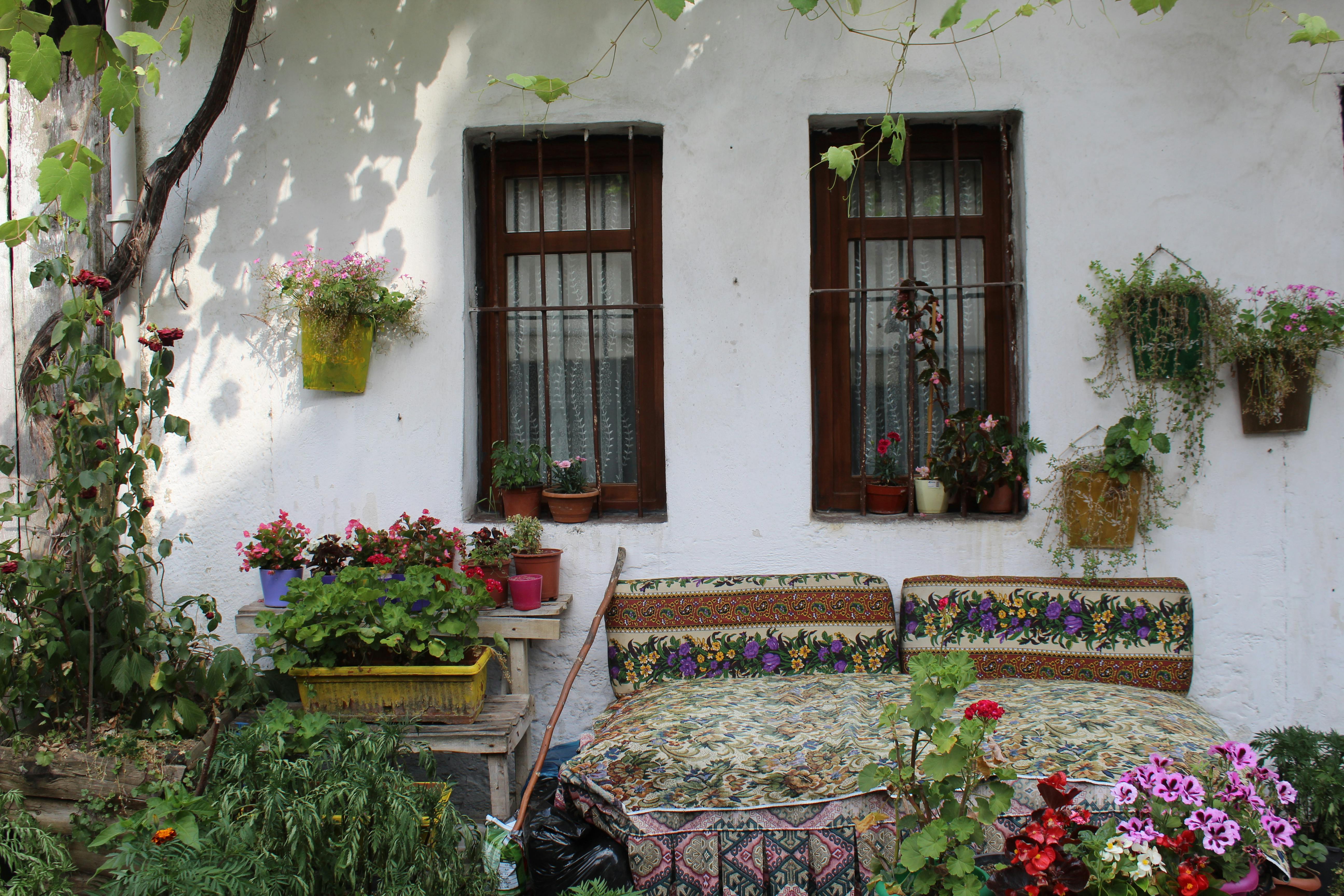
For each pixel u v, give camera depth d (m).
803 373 3.08
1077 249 3.02
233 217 3.18
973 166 3.26
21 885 2.08
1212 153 2.98
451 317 3.14
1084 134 3.02
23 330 3.07
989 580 2.96
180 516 3.20
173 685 2.55
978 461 3.13
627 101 3.10
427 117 3.14
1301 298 2.90
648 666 2.91
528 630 2.84
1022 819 2.15
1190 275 2.96
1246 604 2.98
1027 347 3.05
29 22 2.35
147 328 2.52
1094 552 2.99
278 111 3.17
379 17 3.15
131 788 2.38
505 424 3.34
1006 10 3.02
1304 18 2.53
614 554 3.12
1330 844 2.35
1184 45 2.99
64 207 2.39
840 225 3.28
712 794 2.20
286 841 1.95
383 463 3.16
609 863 2.22
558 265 3.35
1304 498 2.96
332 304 2.95
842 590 2.98
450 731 2.56
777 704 2.61
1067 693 2.65
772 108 3.07
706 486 3.11
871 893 2.05
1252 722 2.99
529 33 3.12
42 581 2.40
